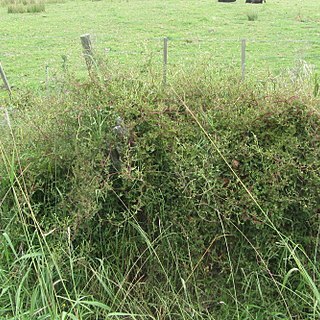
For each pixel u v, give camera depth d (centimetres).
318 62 1049
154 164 310
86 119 323
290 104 306
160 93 336
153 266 307
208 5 2291
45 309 268
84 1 2622
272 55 1120
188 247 293
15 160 326
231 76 365
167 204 307
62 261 298
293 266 296
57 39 1429
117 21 1827
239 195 293
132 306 294
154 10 2109
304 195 296
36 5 2197
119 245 312
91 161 305
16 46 1333
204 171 294
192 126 312
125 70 364
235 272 300
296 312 291
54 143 322
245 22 1742
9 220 315
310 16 1844
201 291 298
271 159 294
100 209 311
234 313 294
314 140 296
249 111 310
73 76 374
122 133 308
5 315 286
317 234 298
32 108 384
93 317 294
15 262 280
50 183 323
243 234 288
